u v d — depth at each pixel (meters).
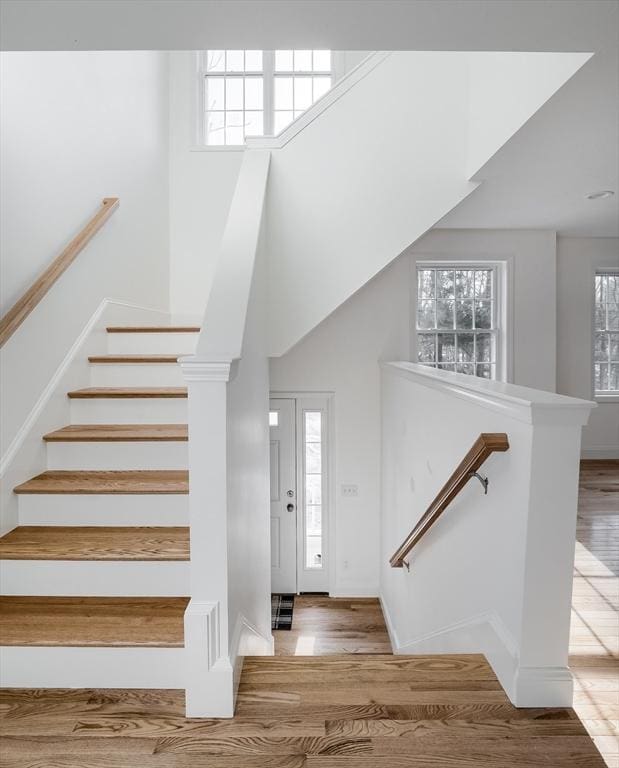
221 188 5.30
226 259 2.62
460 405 2.62
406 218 3.76
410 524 3.93
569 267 6.37
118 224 3.98
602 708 2.10
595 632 2.77
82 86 3.46
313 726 1.73
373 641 4.75
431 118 3.73
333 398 5.69
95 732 1.69
